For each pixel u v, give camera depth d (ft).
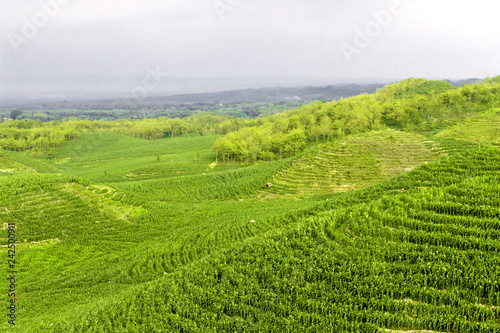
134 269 121.08
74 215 161.17
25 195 162.61
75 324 77.66
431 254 73.97
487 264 67.97
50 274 122.52
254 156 382.83
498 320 58.29
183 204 212.64
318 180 231.50
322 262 79.41
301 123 497.87
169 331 70.23
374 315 63.62
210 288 80.33
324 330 63.21
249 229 143.02
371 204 103.91
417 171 125.49
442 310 61.21
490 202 87.15
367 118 431.84
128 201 189.37
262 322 67.87
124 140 605.73
